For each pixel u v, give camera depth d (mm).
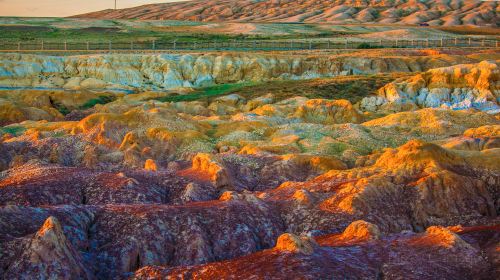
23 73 100000
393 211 37000
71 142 52500
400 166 41281
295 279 24672
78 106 87750
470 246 28281
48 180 40219
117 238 31750
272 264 25844
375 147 51719
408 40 148125
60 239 27484
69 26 178000
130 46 127688
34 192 38219
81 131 54906
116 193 38844
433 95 82000
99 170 47625
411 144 42594
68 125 57031
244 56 108562
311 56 110688
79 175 41656
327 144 51094
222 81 105688
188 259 31594
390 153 43156
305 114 68000
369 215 35969
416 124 59312
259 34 171750
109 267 30219
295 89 89938
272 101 85000
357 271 25984
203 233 32906
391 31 184000
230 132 56812
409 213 37500
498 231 30172
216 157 44812
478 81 81562
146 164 46656
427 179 38656
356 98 85812
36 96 86750
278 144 51375
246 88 94562
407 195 38406
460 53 120438
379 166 42812
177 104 79812
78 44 129375
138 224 32344
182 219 33344
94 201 38469
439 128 55938
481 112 60969
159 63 106812
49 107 80875
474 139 48625
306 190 38375
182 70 106625
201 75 106062
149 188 40312
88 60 104625
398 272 26109
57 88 98250
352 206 36219
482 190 39250
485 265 26906
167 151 51312
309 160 46375
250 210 35500
